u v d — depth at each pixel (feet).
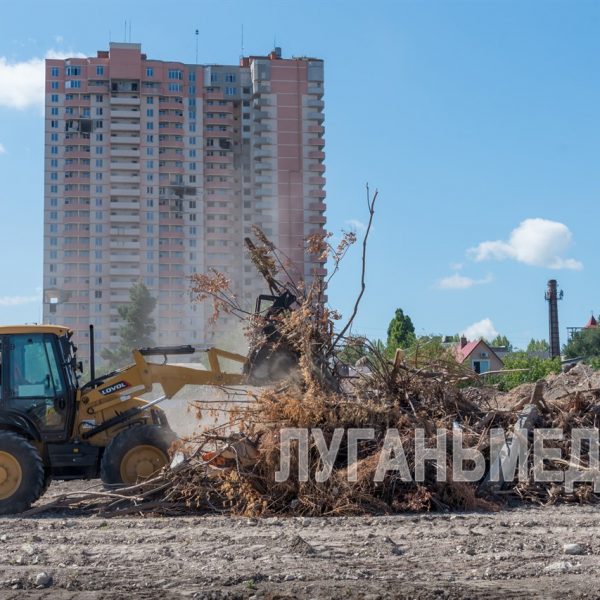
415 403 50.78
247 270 463.01
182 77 465.06
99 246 452.35
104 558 32.27
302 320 49.52
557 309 297.12
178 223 458.50
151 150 460.14
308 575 28.96
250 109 469.98
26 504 47.32
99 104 459.32
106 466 49.34
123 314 358.43
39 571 30.19
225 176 465.47
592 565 30.19
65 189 454.81
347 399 47.50
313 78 474.08
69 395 50.93
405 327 275.80
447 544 34.12
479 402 56.03
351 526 39.09
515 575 28.86
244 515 43.93
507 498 47.34
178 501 45.73
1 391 50.37
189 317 450.30
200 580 28.45
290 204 467.93
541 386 53.47
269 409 46.06
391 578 28.60
